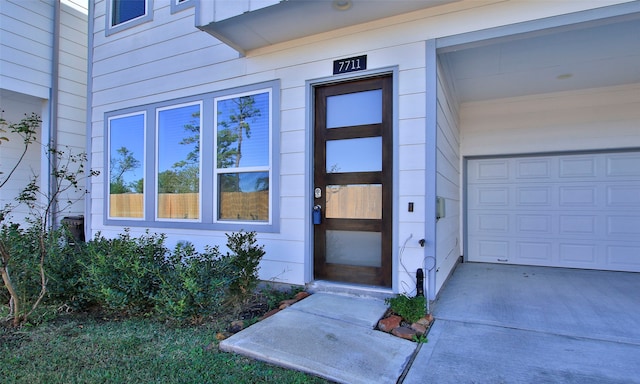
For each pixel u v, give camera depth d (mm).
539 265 5934
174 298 3139
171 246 5188
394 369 2396
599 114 5523
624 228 5461
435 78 3604
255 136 4590
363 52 3928
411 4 3539
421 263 3617
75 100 7199
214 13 3861
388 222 3854
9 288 3115
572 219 5758
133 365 2490
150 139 5473
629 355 2600
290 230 4305
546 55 4195
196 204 5047
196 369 2430
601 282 4742
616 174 5512
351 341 2783
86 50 7426
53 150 4523
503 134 6105
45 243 3775
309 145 4207
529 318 3342
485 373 2369
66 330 3125
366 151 3996
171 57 5285
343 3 3510
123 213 5793
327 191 4184
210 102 4930
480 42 3480
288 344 2713
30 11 6508
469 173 6383
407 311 3227
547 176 5918
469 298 3994
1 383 2268
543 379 2295
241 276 3682
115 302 3248
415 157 3664
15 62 6285
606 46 3965
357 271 4008
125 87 5754
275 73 4438
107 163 5965
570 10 3123
